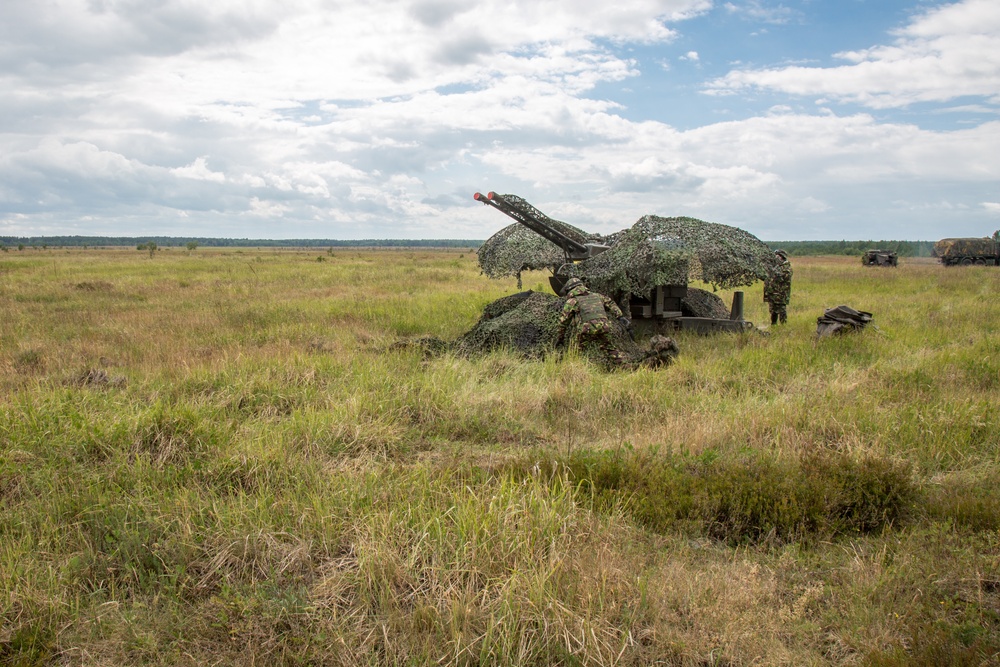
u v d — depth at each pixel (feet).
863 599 11.57
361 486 15.33
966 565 12.66
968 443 19.49
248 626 10.85
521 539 12.46
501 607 10.72
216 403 22.59
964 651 9.99
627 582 11.66
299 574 12.32
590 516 13.83
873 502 15.21
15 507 14.73
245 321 44.70
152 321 44.11
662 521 14.46
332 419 20.26
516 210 39.86
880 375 27.30
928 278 95.35
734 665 10.26
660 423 21.85
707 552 13.79
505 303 38.01
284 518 13.78
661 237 36.81
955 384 26.27
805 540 14.15
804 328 41.81
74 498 14.87
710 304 44.57
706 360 30.94
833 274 106.32
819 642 10.80
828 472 16.15
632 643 10.46
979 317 46.52
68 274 94.12
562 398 23.89
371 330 41.88
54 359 30.07
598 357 29.86
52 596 11.38
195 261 144.97
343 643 10.36
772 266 42.52
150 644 10.53
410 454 19.25
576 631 10.43
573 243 40.65
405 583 11.86
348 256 219.00
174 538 13.15
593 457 17.43
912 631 10.67
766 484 15.51
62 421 19.38
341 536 13.26
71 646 10.58
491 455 19.10
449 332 41.57
